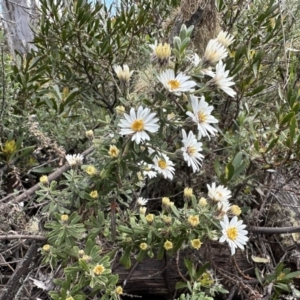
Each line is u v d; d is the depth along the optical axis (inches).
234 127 24.8
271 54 32.4
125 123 14.3
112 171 16.4
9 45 48.6
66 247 16.3
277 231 21.6
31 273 20.0
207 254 21.2
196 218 16.2
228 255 22.5
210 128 15.3
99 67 32.7
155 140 15.4
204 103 15.3
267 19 32.5
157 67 16.2
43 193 17.8
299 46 35.2
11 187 25.2
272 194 23.2
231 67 25.2
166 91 14.6
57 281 15.9
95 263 15.5
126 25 33.1
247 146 23.1
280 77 31.3
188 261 19.2
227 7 32.8
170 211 18.4
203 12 26.5
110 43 32.9
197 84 16.4
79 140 29.5
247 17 34.0
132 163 16.2
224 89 15.7
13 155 22.4
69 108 29.0
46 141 22.0
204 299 16.0
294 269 23.3
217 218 16.5
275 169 21.9
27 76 27.4
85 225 18.5
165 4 39.0
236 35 32.3
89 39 32.3
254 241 23.3
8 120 25.0
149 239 16.7
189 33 16.1
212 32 28.1
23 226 18.7
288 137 20.0
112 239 17.3
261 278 20.6
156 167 16.9
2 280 22.0
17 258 21.7
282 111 23.3
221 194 16.8
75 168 18.3
